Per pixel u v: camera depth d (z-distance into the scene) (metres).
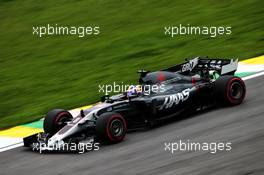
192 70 41.94
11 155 36.44
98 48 65.75
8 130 43.94
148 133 36.62
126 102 37.69
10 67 65.00
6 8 86.25
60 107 48.38
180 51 59.78
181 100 38.66
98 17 76.12
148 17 72.88
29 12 82.94
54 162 33.31
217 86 39.19
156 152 32.62
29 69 63.00
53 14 80.38
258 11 66.81
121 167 30.94
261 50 55.16
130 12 75.88
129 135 36.78
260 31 60.69
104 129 34.53
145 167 30.50
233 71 42.09
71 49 67.06
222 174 28.16
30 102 52.12
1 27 79.44
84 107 47.31
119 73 56.19
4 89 57.56
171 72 40.25
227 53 56.31
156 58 59.09
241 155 30.39
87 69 59.56
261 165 28.59
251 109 38.19
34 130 42.62
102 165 31.62
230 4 71.44
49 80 58.19
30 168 33.00
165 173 29.27
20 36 74.94
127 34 68.44
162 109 37.88
